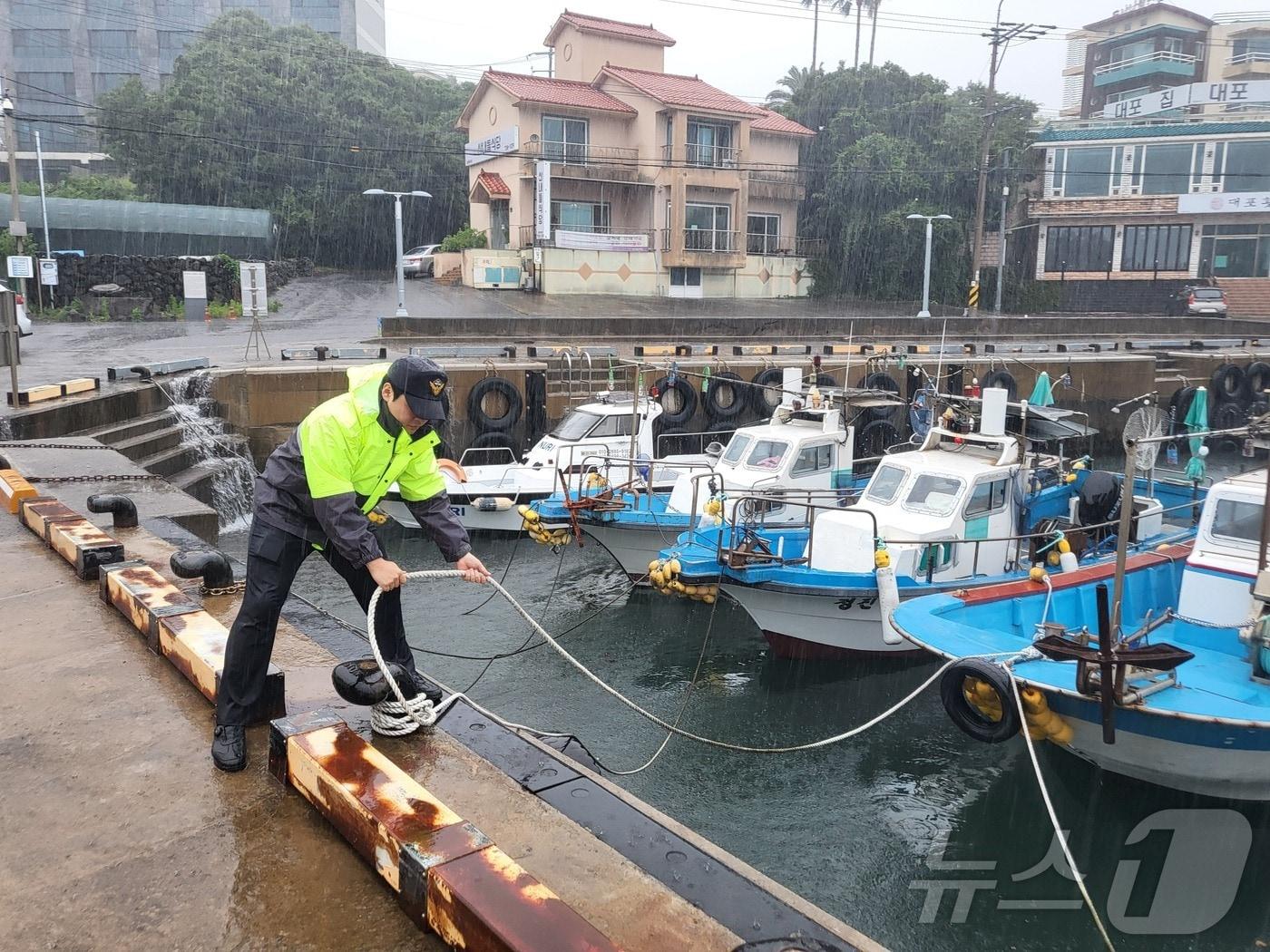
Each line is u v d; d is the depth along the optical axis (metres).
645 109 37.69
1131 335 36.38
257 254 38.78
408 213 46.81
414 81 50.81
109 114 43.16
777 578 9.64
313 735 3.18
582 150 37.84
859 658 10.38
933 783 7.95
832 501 12.92
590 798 3.17
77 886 2.64
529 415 20.25
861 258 42.91
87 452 10.95
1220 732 6.21
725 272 40.59
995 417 11.05
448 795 3.10
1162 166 42.50
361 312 32.41
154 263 32.22
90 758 3.39
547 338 26.77
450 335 25.83
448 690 3.91
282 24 67.44
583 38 39.50
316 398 18.30
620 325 27.98
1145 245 43.38
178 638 4.11
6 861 2.76
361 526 3.06
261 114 44.28
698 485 12.52
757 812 7.49
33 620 4.80
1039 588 8.59
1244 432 7.75
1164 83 55.41
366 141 45.72
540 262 37.00
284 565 3.25
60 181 50.25
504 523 15.12
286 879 2.70
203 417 17.27
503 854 2.49
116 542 5.68
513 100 36.47
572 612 12.22
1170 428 22.73
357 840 2.77
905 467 11.02
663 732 8.89
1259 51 55.44
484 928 2.18
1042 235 44.66
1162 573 9.47
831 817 7.43
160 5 65.81
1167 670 6.02
